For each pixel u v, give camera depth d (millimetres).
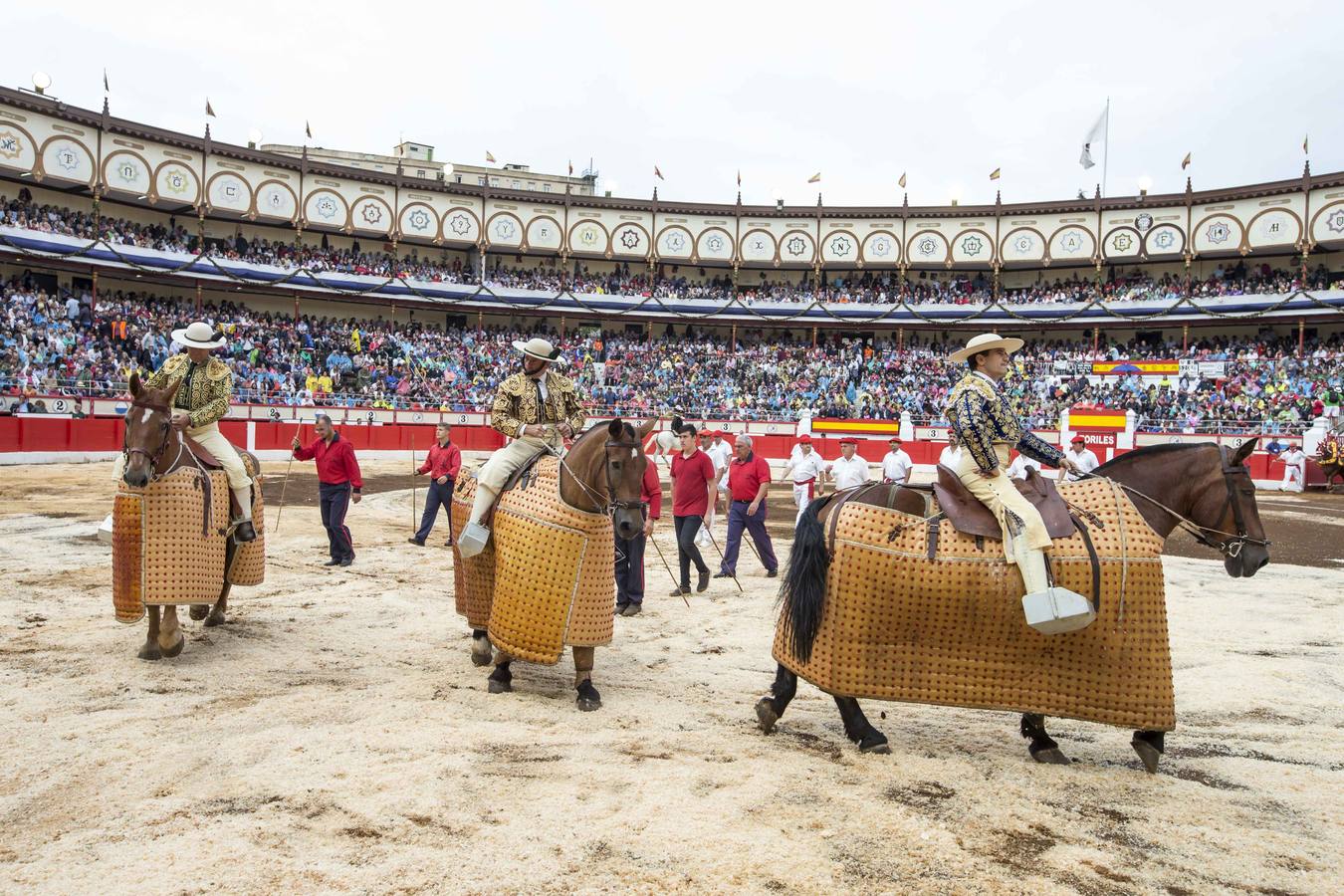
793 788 4062
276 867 3236
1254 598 9438
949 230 41500
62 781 3979
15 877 3139
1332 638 7602
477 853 3369
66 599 7785
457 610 6445
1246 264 39406
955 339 41812
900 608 4461
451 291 38094
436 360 35625
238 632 6898
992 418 4406
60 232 29797
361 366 33500
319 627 7176
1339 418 30000
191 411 6293
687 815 3734
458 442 32750
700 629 7656
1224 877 3373
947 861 3424
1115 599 4359
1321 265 37781
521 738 4668
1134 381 35594
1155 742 4469
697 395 37000
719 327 42688
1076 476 4906
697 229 41875
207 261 33094
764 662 6594
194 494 6008
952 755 4660
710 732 4875
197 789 3912
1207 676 6375
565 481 5391
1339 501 23109
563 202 40656
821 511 4785
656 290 41156
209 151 34125
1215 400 33531
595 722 5012
